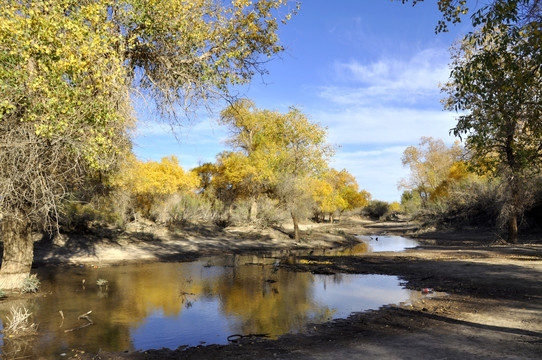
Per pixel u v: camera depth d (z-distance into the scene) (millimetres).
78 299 11898
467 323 8352
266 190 38500
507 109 9648
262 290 13414
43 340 7801
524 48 7969
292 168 36469
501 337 7148
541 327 7730
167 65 11477
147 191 35219
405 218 93125
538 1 7895
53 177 10109
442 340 7152
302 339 7691
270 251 29766
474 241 32875
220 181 42625
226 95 12109
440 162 69438
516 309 9484
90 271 18250
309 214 41844
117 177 17547
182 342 7715
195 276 16844
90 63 8641
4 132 8758
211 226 40750
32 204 10984
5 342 7648
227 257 25172
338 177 83562
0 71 7738
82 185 14133
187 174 40156
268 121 37469
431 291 12820
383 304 11000
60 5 9031
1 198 9094
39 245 23062
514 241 27141
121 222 31438
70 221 25297
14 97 8203
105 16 9508
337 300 11664
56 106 8320
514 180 24078
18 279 12625
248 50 12180
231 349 7078
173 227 36219
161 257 24203
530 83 8453
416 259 21938
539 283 12797
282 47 12406
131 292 13078
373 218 104938
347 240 40781
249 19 11656
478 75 9180
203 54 11922
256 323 9117
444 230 45594
